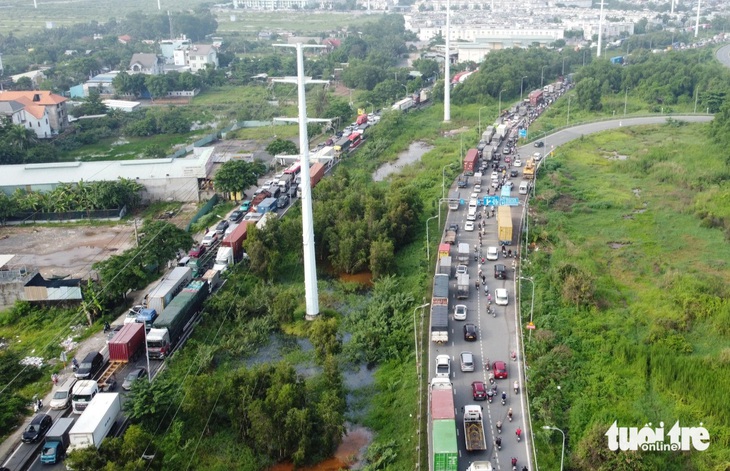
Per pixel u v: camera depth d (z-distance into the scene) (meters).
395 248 139.50
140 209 168.62
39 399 91.94
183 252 137.88
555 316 107.12
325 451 80.94
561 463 74.06
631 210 159.88
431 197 165.25
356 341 105.12
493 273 122.44
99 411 81.50
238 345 105.62
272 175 191.12
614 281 123.75
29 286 116.19
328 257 134.25
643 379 92.62
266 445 80.81
